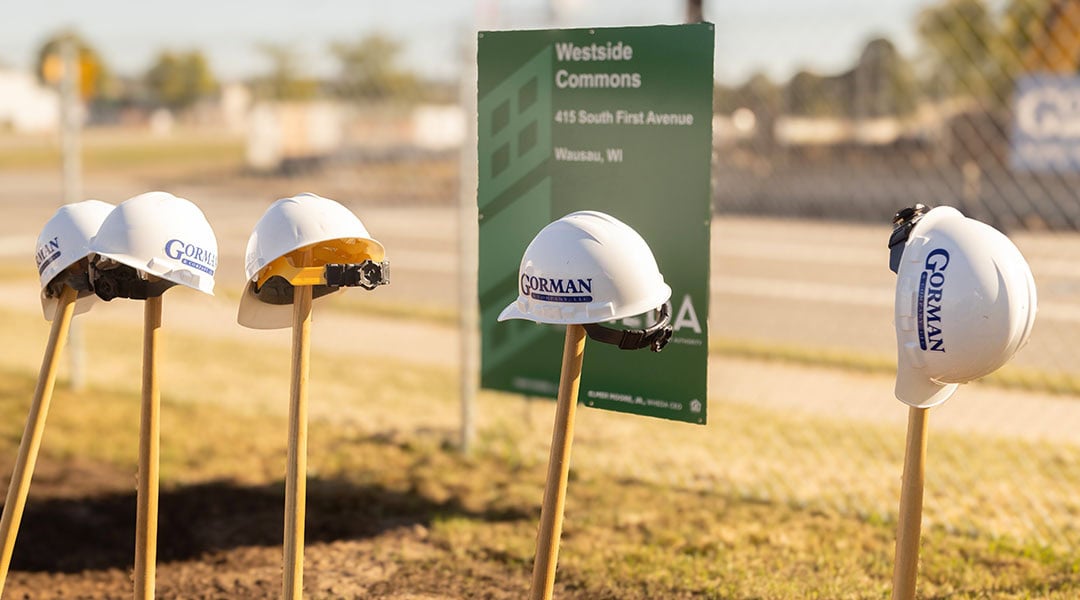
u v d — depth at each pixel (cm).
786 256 1427
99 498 521
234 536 476
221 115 5559
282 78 3039
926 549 452
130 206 298
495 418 654
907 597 275
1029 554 445
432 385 743
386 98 2953
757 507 508
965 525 480
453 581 426
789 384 754
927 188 1895
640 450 593
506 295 491
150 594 327
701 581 420
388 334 936
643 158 443
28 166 3328
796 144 2222
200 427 635
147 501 321
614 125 447
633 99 442
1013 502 511
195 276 300
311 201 296
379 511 504
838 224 1827
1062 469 560
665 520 489
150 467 320
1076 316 993
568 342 290
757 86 2227
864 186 1984
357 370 789
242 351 854
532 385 493
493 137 479
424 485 536
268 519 495
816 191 2017
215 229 1728
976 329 252
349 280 290
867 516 494
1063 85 1303
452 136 3147
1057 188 1523
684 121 433
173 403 687
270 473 557
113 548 465
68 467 564
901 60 2177
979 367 257
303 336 300
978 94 1883
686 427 638
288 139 3177
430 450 591
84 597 416
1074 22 1438
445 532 474
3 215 1916
